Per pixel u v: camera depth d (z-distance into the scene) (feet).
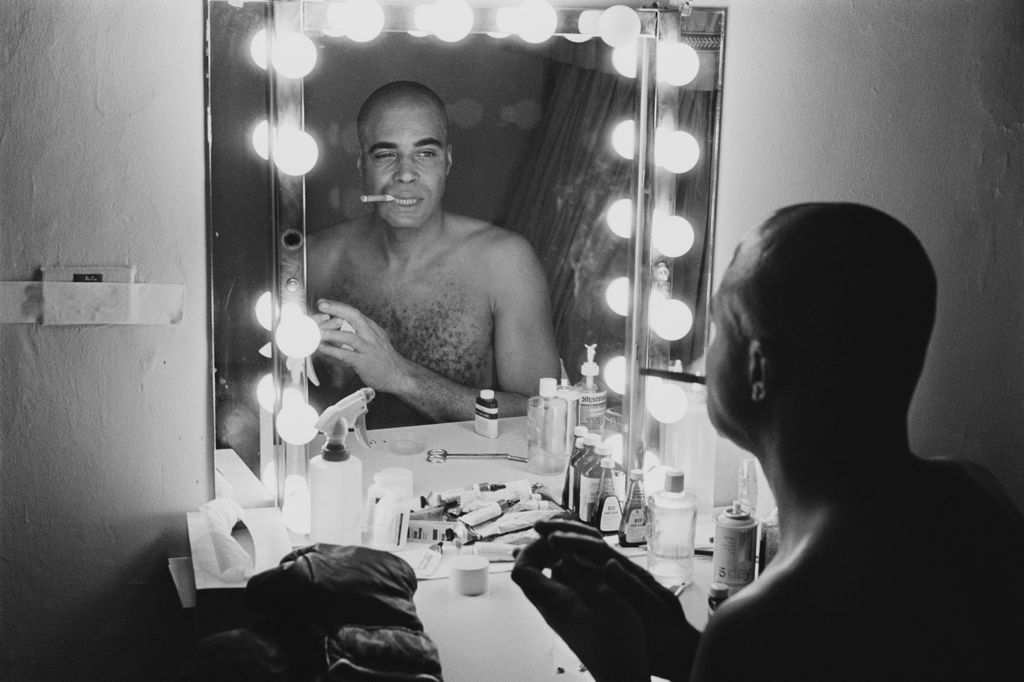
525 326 5.71
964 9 4.91
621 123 5.59
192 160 4.95
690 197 5.63
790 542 2.81
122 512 5.13
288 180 5.08
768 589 2.63
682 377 5.56
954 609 2.56
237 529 5.09
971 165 4.94
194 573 4.65
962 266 5.01
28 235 4.75
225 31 4.89
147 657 5.30
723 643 2.60
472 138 5.42
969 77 4.92
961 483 2.81
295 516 5.23
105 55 4.74
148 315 4.98
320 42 5.08
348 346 5.42
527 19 5.23
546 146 5.53
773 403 2.85
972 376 4.99
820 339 2.72
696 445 5.68
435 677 3.74
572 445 5.88
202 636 4.53
